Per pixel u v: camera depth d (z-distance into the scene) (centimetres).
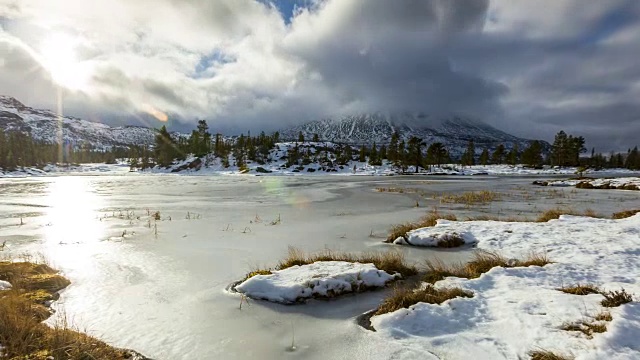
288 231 1328
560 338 453
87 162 13625
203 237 1216
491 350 451
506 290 648
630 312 487
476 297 614
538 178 6241
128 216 1697
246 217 1686
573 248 934
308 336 525
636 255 852
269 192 3209
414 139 9044
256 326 558
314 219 1623
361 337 516
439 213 1819
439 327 525
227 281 764
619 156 11862
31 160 9725
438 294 637
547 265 780
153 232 1302
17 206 2173
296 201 2442
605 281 674
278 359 463
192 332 537
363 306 636
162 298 670
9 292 626
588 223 1284
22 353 434
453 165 10556
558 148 9644
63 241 1157
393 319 552
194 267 863
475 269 803
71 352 450
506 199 2558
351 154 10331
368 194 2995
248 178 6106
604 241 1000
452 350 462
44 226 1439
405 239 1123
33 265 806
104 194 3030
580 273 724
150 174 8262
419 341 492
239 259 937
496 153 11612
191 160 9206
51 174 8356
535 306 557
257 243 1128
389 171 8481
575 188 3825
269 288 683
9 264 801
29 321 502
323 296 673
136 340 511
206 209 1997
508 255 924
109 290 709
